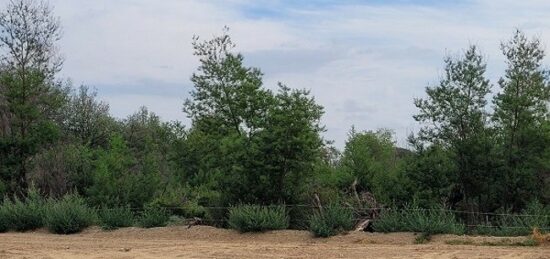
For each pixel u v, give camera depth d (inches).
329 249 730.8
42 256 692.7
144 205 1167.0
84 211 1010.7
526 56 1140.5
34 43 1502.2
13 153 1439.5
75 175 1423.5
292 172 1012.5
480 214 999.6
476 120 1145.4
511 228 822.5
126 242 837.8
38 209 1045.8
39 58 1512.1
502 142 1138.0
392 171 1223.5
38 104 1542.8
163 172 1625.2
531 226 804.0
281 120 987.9
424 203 1063.6
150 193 1331.2
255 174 999.6
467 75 1150.3
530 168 1103.0
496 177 1104.2
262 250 729.6
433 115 1165.7
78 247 780.0
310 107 1010.7
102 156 1498.5
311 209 981.8
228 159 1042.7
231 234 891.4
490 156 1103.0
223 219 1004.6
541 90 1134.4
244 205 941.8
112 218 992.2
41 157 1455.5
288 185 1018.1
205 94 1236.5
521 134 1127.0
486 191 1109.7
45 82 1528.1
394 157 1515.7
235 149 1030.4
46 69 1524.4
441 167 1120.2
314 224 848.3
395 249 722.8
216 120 1226.6
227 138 1067.3
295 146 983.6
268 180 999.6
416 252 692.1
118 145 1523.1
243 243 818.2
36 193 1136.8
